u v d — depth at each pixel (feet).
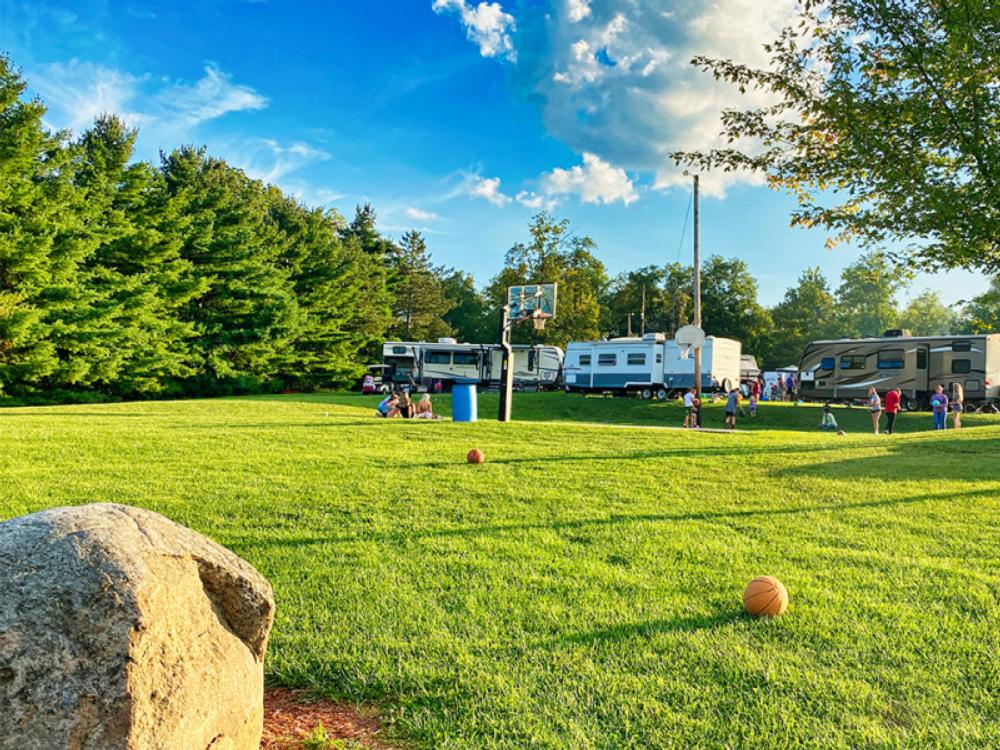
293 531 20.66
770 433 57.11
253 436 43.75
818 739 9.44
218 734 7.22
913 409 94.38
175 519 21.80
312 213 171.83
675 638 12.89
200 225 128.88
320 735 9.75
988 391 89.81
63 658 6.23
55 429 43.73
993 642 12.73
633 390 114.32
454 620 13.85
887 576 16.67
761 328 234.17
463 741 9.52
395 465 33.19
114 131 117.39
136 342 110.22
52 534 6.84
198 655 7.17
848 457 38.81
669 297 248.73
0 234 88.28
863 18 19.45
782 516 23.36
